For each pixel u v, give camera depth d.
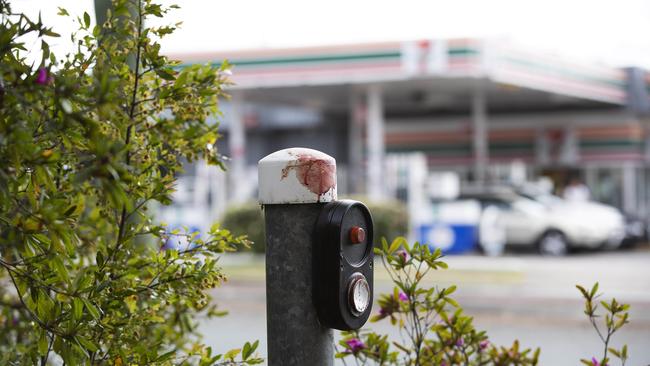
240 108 23.38
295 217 2.17
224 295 12.50
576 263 17.03
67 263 2.36
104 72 1.66
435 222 19.20
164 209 21.12
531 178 25.80
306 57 19.19
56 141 1.91
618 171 24.78
